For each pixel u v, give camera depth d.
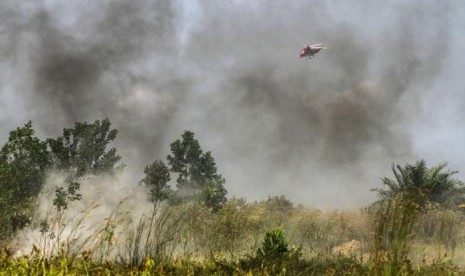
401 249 4.57
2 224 11.22
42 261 4.47
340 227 11.90
